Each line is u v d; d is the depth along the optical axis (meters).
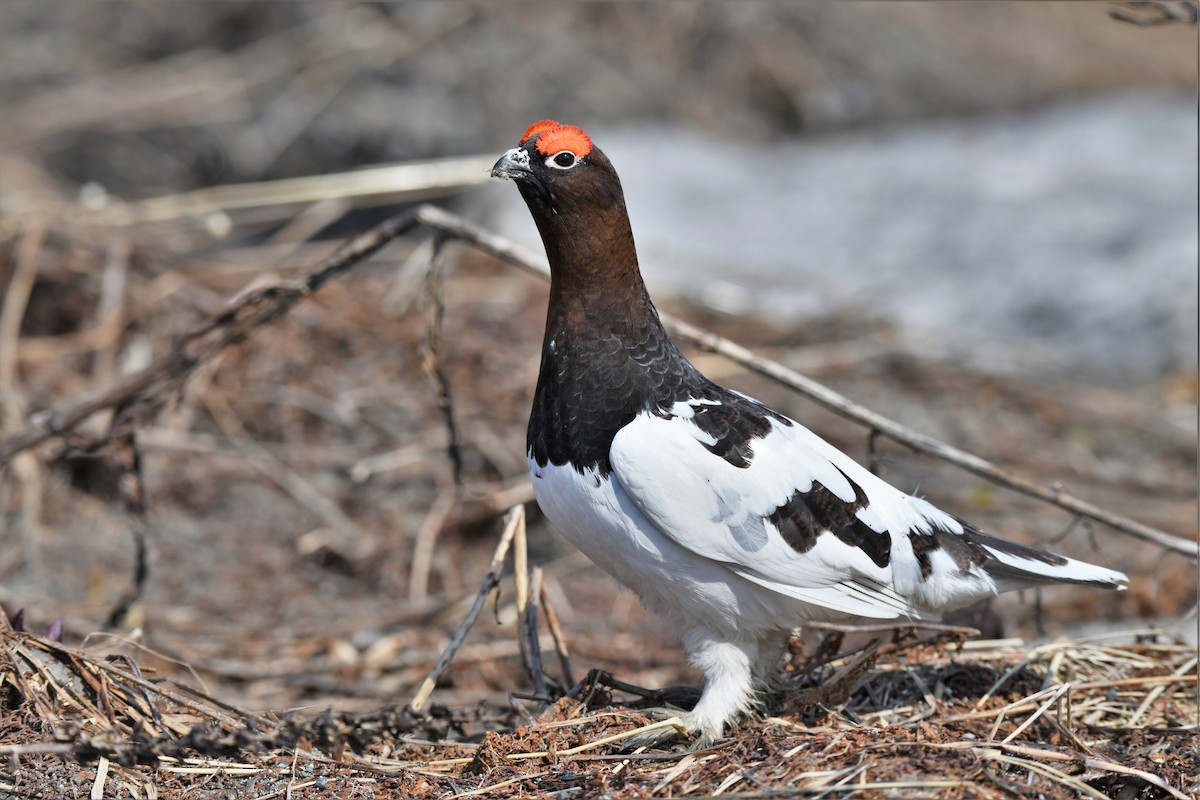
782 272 14.84
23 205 12.91
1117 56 22.09
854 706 6.65
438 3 19.47
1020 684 6.72
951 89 20.52
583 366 6.09
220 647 9.09
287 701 8.35
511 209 15.72
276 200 11.89
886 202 16.47
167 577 10.09
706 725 6.04
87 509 10.84
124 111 17.75
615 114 19.03
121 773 5.67
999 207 15.98
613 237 6.13
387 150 17.78
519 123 18.50
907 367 13.06
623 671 8.95
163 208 12.30
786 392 12.43
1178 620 8.93
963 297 14.67
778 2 20.84
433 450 11.34
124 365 11.58
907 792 5.19
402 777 5.80
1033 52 21.72
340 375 12.06
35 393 11.27
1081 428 12.44
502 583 10.32
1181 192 15.59
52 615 8.99
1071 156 16.98
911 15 21.69
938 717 6.18
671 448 5.77
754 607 5.95
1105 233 15.06
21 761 5.64
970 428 12.23
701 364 12.53
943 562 6.18
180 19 19.45
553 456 6.05
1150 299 14.03
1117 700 6.73
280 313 8.76
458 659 8.95
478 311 13.05
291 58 18.56
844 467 6.16
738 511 5.73
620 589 6.64
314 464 11.30
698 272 14.80
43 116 17.41
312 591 10.19
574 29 19.77
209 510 10.88
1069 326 14.13
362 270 13.84
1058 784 5.38
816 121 19.83
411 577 10.35
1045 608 9.73
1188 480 11.73
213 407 11.61
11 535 10.41
